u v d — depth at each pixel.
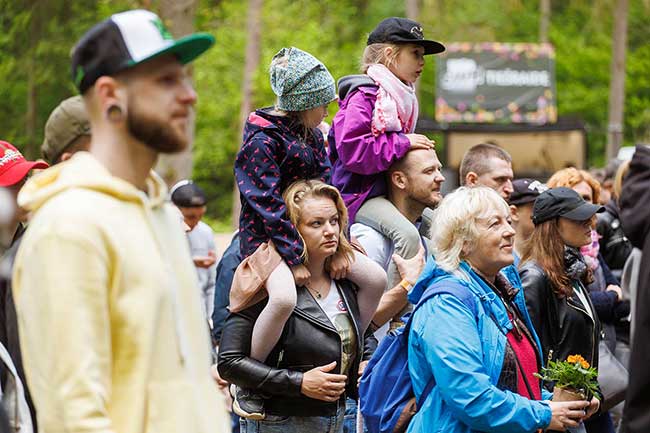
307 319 7.09
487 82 35.50
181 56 4.29
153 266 4.15
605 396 8.43
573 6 47.06
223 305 9.25
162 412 4.12
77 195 4.08
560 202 7.80
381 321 8.02
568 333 7.74
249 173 7.26
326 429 7.17
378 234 8.35
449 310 6.33
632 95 52.53
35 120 36.28
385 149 8.32
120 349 4.10
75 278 3.98
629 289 9.79
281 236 7.04
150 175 4.43
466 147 32.22
